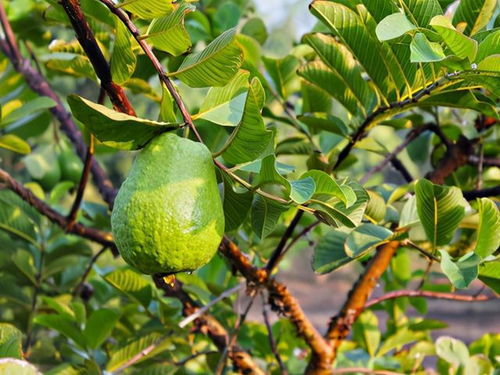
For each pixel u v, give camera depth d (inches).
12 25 47.7
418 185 29.5
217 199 23.5
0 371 22.4
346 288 252.5
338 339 38.0
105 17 32.1
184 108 24.3
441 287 49.8
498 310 182.1
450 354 40.8
